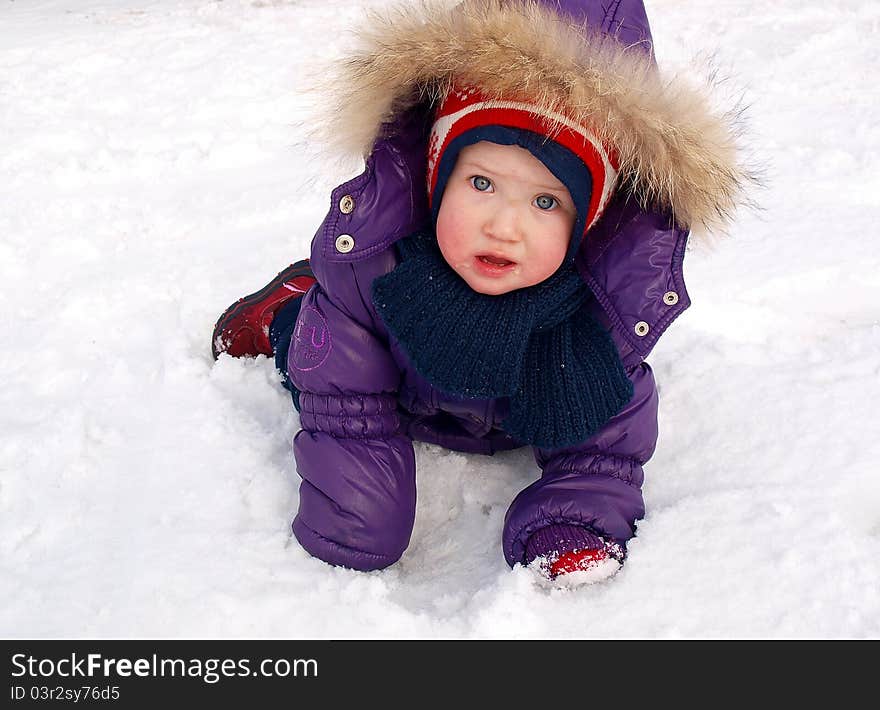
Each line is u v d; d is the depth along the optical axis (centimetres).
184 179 315
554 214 147
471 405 175
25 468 185
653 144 147
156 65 412
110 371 214
